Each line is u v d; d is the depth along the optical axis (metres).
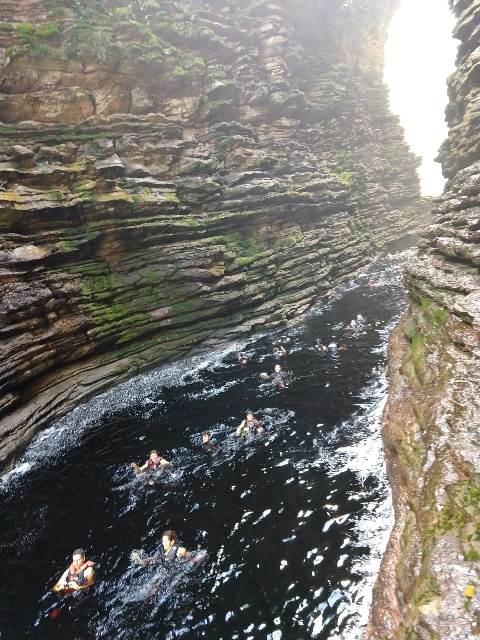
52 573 9.89
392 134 53.59
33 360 17.11
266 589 8.52
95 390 18.83
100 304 20.61
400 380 13.99
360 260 38.56
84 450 15.30
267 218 30.12
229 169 30.31
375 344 21.31
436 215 21.95
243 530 10.24
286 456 12.95
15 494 13.27
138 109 27.78
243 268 26.94
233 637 7.68
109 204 21.70
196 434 15.16
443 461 8.08
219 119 32.06
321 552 9.12
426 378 12.23
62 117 24.34
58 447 15.67
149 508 11.69
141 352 21.23
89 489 12.97
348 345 21.78
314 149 40.94
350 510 10.13
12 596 9.38
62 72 24.17
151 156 26.62
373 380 17.11
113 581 9.35
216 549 9.80
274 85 36.50
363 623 7.36
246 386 18.59
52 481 13.68
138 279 22.22
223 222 27.27
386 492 10.41
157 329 22.14
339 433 13.65
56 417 17.11
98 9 26.48
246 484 11.98
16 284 17.81
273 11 39.09
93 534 11.00
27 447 15.57
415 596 5.95
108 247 21.83
